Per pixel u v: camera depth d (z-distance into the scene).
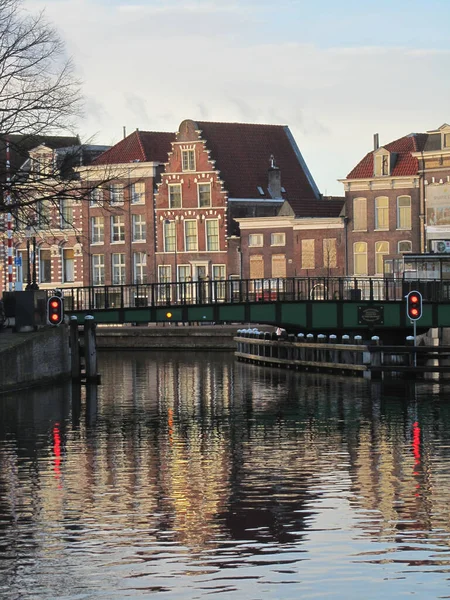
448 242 80.19
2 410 41.03
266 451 30.97
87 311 56.16
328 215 91.50
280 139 99.19
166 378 55.66
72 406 42.41
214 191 92.50
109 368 63.22
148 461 29.42
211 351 80.12
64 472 27.83
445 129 81.00
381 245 83.94
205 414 39.84
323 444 32.19
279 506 23.67
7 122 46.19
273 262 89.12
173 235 94.88
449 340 72.50
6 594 17.94
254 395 46.38
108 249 98.00
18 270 71.19
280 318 57.75
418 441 32.62
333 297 62.88
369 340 57.88
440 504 23.80
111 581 18.50
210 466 28.58
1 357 46.19
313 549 20.22
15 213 46.03
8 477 27.17
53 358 51.50
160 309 56.78
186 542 20.75
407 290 60.72
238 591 17.97
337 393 46.34
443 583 18.27
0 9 46.56
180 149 93.88
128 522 22.31
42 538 21.09
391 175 82.94
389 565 19.22
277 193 94.88
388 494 24.83
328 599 17.56
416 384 49.38
